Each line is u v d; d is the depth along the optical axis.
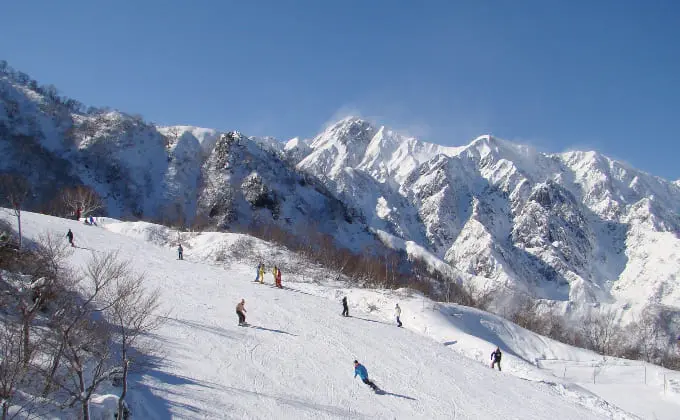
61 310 20.19
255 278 51.50
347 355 32.47
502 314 98.88
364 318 42.88
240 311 34.28
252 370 27.41
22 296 20.06
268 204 171.25
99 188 157.50
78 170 160.12
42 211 94.19
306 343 33.22
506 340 55.31
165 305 35.47
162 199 169.50
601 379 49.94
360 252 148.38
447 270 169.75
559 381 37.69
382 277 88.75
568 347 57.69
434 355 36.25
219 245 66.56
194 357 27.33
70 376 18.78
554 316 117.94
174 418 21.02
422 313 48.28
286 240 116.38
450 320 51.00
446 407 27.58
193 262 54.88
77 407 18.17
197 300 38.59
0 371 16.33
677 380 48.75
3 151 146.00
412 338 39.59
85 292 25.14
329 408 24.91
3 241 27.83
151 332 28.92
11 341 17.44
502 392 31.75
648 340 102.81
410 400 27.59
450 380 31.83
